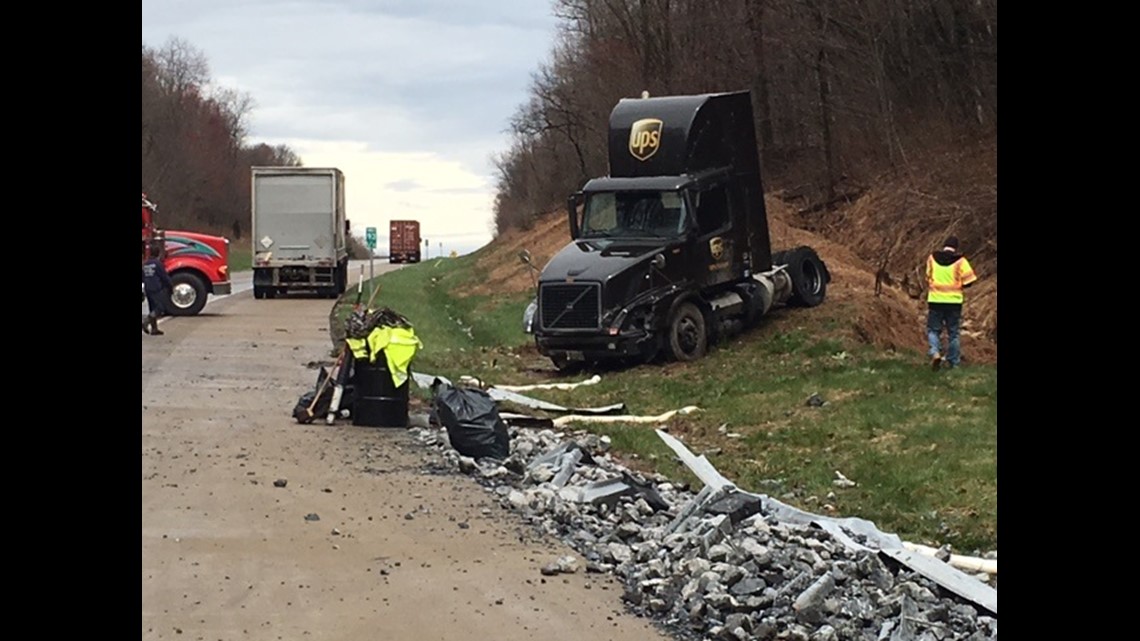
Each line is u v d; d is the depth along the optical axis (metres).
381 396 16.52
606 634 8.36
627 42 55.97
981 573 10.04
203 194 96.38
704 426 17.77
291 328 31.19
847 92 41.84
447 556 10.20
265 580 9.31
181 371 21.89
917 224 34.53
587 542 10.74
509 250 59.06
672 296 23.69
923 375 20.14
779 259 27.30
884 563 9.83
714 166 25.14
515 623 8.51
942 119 38.56
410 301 42.81
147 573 9.36
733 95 25.44
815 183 42.78
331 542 10.48
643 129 24.67
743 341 25.23
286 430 16.03
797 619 8.55
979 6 37.16
